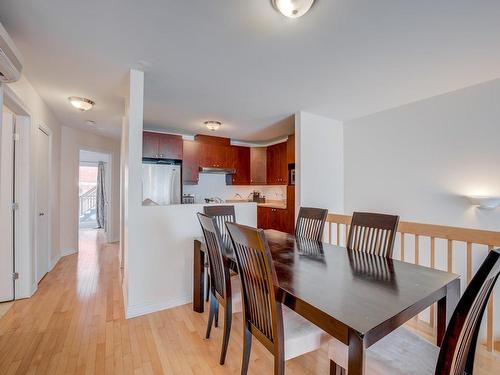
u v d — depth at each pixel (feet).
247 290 4.66
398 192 10.87
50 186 11.44
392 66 7.30
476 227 8.55
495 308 7.86
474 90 8.64
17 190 8.52
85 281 10.20
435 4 4.83
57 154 12.92
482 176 8.45
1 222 8.24
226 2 4.75
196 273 7.78
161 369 5.27
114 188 17.76
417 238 6.84
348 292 3.79
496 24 5.42
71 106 10.82
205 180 17.81
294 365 5.49
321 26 5.47
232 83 8.48
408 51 6.50
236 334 6.58
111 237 17.51
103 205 24.30
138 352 5.79
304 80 8.25
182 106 10.83
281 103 10.46
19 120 8.51
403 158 10.69
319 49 6.40
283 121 13.17
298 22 5.33
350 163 12.88
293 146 13.62
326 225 12.26
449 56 6.76
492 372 5.23
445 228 6.22
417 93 9.34
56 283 9.97
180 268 8.26
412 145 10.39
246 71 7.61
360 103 10.43
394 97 9.75
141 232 7.61
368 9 4.94
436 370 2.84
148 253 7.71
